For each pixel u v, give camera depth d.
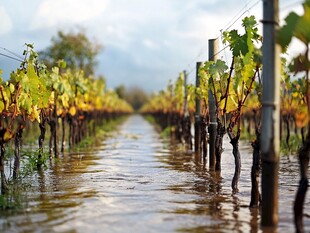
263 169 3.88
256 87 5.77
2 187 5.18
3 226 3.89
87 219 4.11
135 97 80.19
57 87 7.99
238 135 5.40
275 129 3.82
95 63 29.58
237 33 5.37
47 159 8.14
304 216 4.34
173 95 16.27
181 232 3.75
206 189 5.57
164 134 15.58
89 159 8.50
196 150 9.76
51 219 4.11
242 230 3.83
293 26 3.61
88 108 13.11
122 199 4.96
